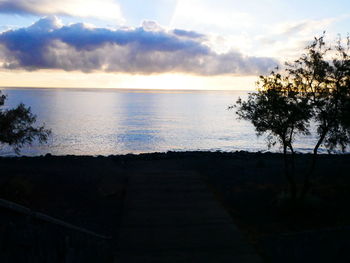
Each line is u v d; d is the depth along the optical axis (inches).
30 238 236.8
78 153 1419.8
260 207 445.7
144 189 481.1
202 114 4200.3
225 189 527.5
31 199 460.8
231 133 2303.2
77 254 248.8
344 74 389.7
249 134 2250.2
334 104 400.8
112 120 3132.4
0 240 229.6
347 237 271.9
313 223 386.0
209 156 840.9
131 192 465.1
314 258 269.3
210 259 264.4
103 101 7475.4
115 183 541.3
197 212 380.2
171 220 353.1
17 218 291.7
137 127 2583.7
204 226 335.9
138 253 274.8
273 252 281.0
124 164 712.4
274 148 1598.2
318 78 398.9
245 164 724.7
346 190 502.6
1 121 485.4
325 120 411.8
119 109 4906.5
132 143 1786.4
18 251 231.0
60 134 2028.8
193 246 288.4
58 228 286.7
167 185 504.7
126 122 2974.9
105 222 397.7
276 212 426.6
